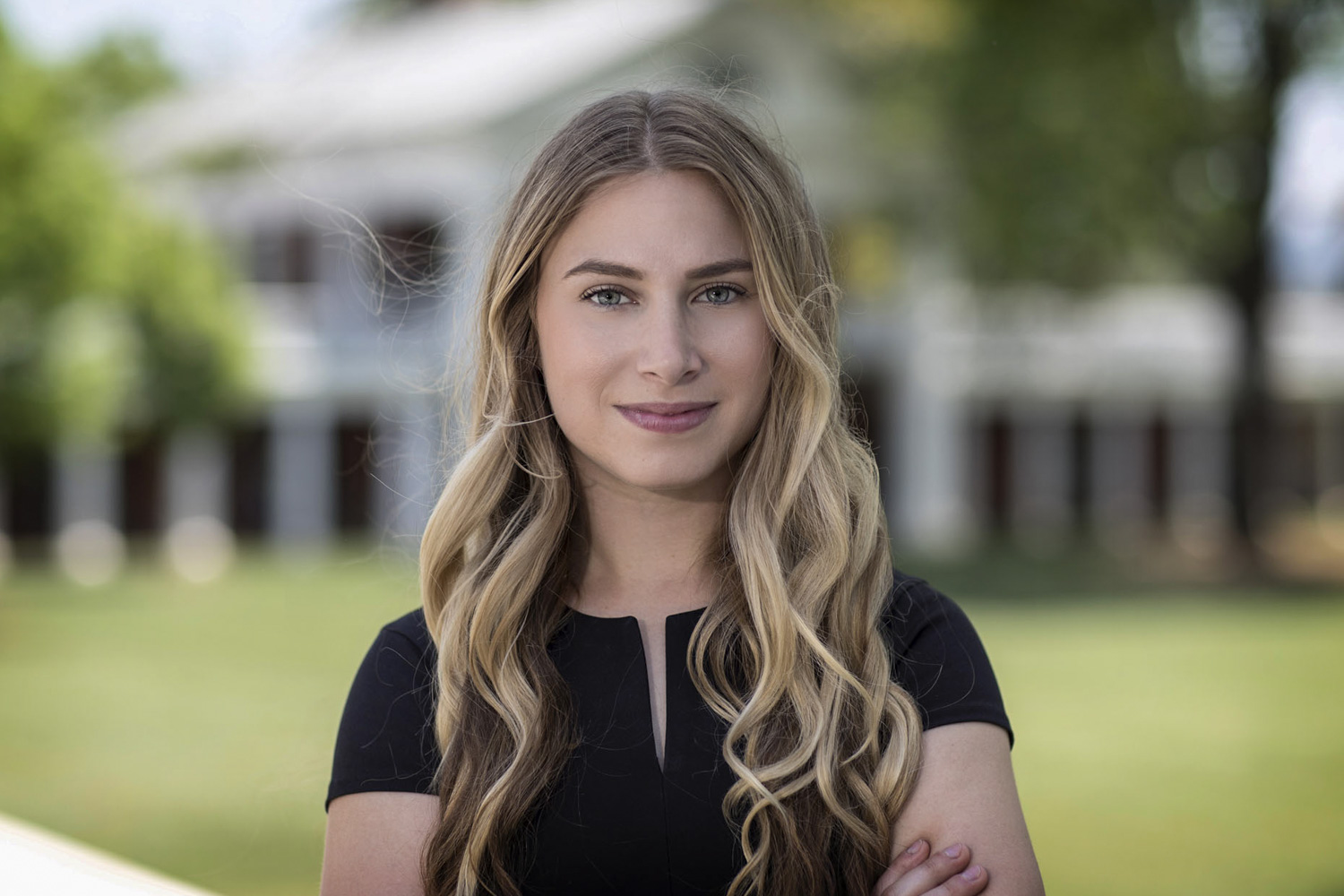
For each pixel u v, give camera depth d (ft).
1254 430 58.29
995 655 35.42
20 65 45.91
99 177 47.34
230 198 64.03
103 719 27.50
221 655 34.91
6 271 44.73
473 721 6.04
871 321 65.82
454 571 6.49
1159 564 56.03
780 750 5.84
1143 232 53.88
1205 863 18.03
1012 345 67.62
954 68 52.42
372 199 59.21
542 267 6.19
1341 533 69.67
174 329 53.47
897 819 5.89
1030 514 73.67
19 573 55.47
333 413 65.36
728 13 58.80
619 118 6.13
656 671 6.14
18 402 45.65
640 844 5.80
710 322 6.00
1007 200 52.31
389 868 6.01
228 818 20.08
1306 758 24.52
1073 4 52.75
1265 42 53.21
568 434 6.11
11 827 6.75
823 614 6.10
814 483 6.20
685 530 6.34
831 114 61.21
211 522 64.49
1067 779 23.09
